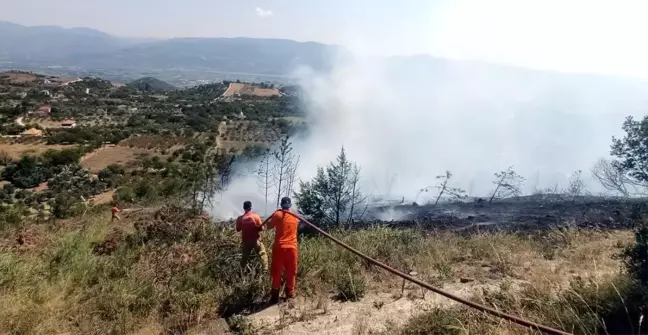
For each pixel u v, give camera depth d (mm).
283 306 6484
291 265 6656
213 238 9320
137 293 6844
